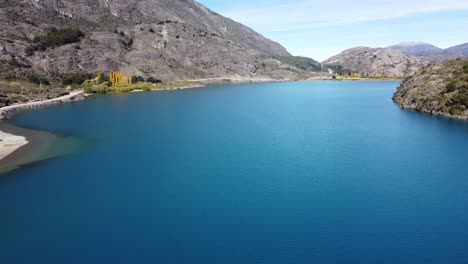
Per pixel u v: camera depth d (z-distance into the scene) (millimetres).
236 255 32094
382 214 38750
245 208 40438
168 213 39719
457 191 44500
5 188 47219
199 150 63656
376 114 104062
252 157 58938
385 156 58906
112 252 32938
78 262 31656
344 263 30891
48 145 68000
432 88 110375
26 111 113500
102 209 40938
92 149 65125
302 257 31672
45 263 31609
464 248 32719
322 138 72000
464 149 62875
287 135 75062
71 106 125875
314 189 45375
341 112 108562
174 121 93438
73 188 46938
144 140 71750
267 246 33281
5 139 72625
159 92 181750
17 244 34500
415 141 69000
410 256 31703
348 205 40875
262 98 152125
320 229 35906
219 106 123938
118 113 108312
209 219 38188
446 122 88875
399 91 139625
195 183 48000
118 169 54031
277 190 45125
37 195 44906
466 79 100312
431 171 51562
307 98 152125
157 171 52906
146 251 32938
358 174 50438
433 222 37125
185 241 34344
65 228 37125
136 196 44188
